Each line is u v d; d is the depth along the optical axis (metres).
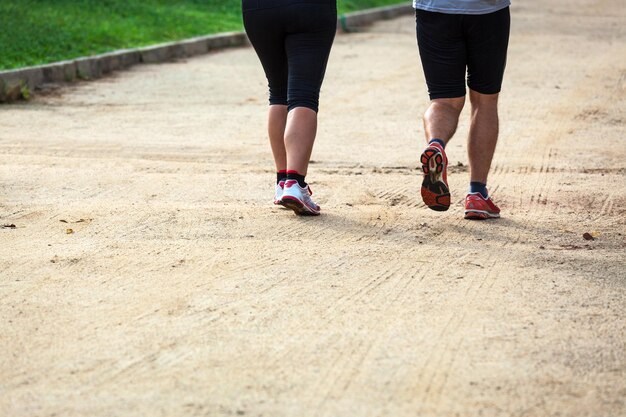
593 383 4.50
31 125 12.62
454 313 5.46
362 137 11.86
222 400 4.30
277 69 8.05
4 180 9.13
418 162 10.29
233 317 5.38
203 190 8.82
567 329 5.20
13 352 4.88
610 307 5.57
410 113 13.72
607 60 19.66
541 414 4.18
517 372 4.62
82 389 4.43
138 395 4.36
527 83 16.48
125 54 19.62
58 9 23.09
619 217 7.88
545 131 12.11
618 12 34.12
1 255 6.64
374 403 4.27
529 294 5.80
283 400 4.30
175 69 19.28
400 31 28.22
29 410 4.21
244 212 7.94
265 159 10.41
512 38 24.44
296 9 7.62
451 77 7.57
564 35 25.34
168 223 7.54
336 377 4.55
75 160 10.19
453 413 4.18
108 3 25.25
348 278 6.12
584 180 9.30
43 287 5.93
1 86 14.74
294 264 6.43
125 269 6.32
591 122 12.78
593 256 6.67
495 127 7.78
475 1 7.39
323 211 8.02
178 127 12.52
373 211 8.04
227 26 26.17
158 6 26.92
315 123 7.76
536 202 8.41
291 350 4.88
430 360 4.76
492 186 9.04
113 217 7.73
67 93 15.88
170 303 5.62
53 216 7.78
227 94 15.71
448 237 7.20
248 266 6.38
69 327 5.23
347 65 19.53
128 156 10.50
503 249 6.86
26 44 18.69
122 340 5.03
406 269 6.32
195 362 4.73
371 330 5.18
